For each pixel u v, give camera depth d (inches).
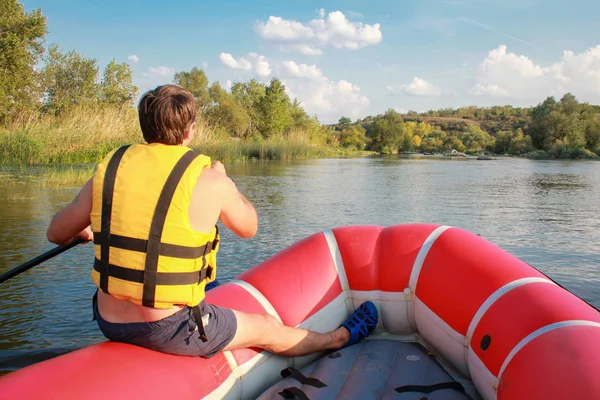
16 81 978.1
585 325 65.2
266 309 92.4
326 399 79.1
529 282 79.7
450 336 88.4
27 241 211.8
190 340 65.9
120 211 61.2
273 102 1628.9
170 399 62.9
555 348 62.1
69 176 441.7
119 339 65.3
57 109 1186.0
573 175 674.8
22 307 137.6
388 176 620.4
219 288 93.3
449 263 93.8
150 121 64.9
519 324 72.0
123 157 63.9
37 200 324.8
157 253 60.5
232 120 1549.0
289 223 263.0
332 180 537.6
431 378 85.2
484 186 487.2
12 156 605.0
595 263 186.7
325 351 95.0
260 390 82.9
